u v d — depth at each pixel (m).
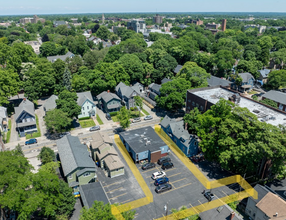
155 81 113.31
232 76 107.62
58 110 67.31
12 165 37.66
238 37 192.50
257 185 43.91
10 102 89.88
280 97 86.94
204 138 53.84
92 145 56.44
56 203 37.97
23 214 34.75
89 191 44.69
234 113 51.56
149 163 55.38
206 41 169.62
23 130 70.19
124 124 68.00
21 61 97.44
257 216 40.50
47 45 146.62
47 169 45.44
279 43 165.75
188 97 76.75
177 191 48.03
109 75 94.00
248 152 44.75
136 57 111.44
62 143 56.38
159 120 79.44
